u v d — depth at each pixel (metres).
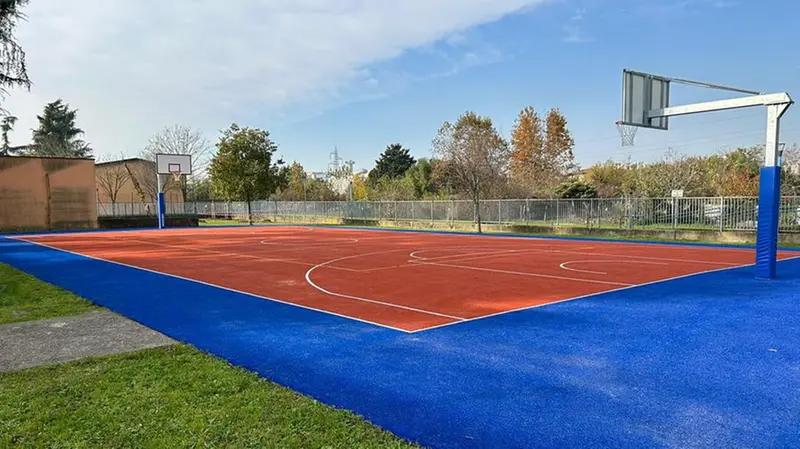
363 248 20.16
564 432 3.92
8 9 19.14
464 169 34.81
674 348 6.14
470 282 11.36
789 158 34.22
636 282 11.22
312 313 8.34
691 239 22.50
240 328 7.37
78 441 3.65
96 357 5.75
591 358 5.78
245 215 48.59
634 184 37.59
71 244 23.72
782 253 16.91
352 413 4.21
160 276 12.85
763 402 4.46
